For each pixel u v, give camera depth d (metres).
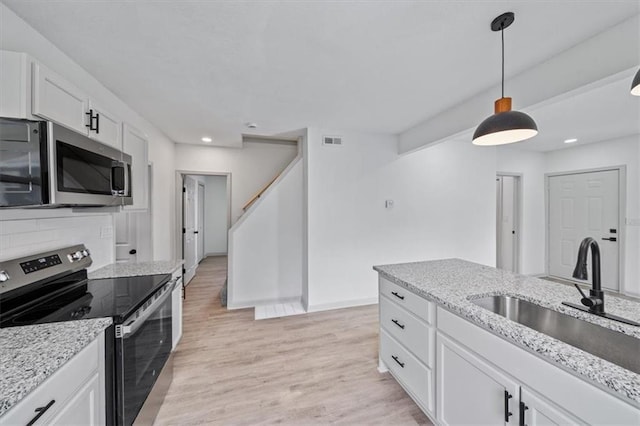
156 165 3.49
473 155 4.30
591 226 4.38
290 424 1.66
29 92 1.18
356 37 1.68
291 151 4.98
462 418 1.32
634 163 3.89
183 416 1.71
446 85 2.33
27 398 0.79
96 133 1.64
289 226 3.85
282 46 1.77
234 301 3.61
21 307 1.35
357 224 3.72
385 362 2.10
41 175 1.20
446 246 4.16
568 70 1.80
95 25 1.55
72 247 1.82
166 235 3.88
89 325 1.17
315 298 3.54
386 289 2.07
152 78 2.19
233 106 2.78
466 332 1.29
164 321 1.86
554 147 4.69
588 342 1.21
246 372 2.18
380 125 3.44
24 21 1.50
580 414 0.83
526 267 4.93
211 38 1.68
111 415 1.26
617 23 1.55
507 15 1.47
